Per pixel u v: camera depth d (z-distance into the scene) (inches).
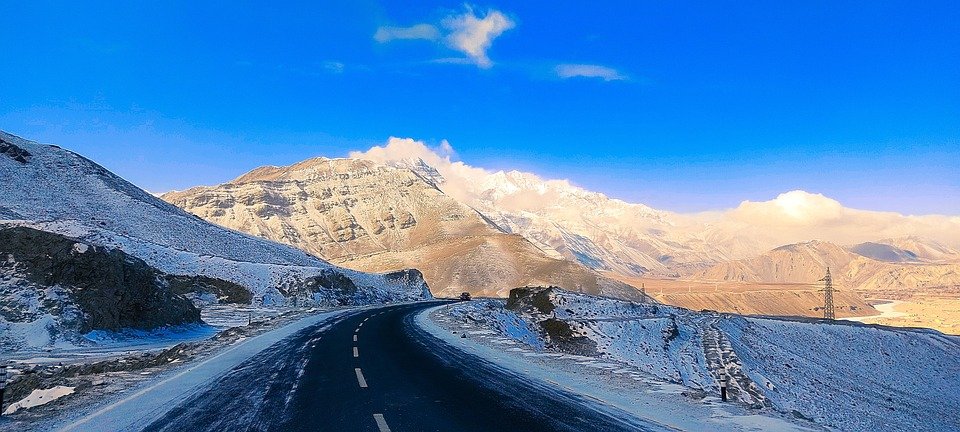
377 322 1355.8
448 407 392.8
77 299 1064.2
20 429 328.2
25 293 1034.1
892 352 2444.6
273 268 2581.2
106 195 3941.9
